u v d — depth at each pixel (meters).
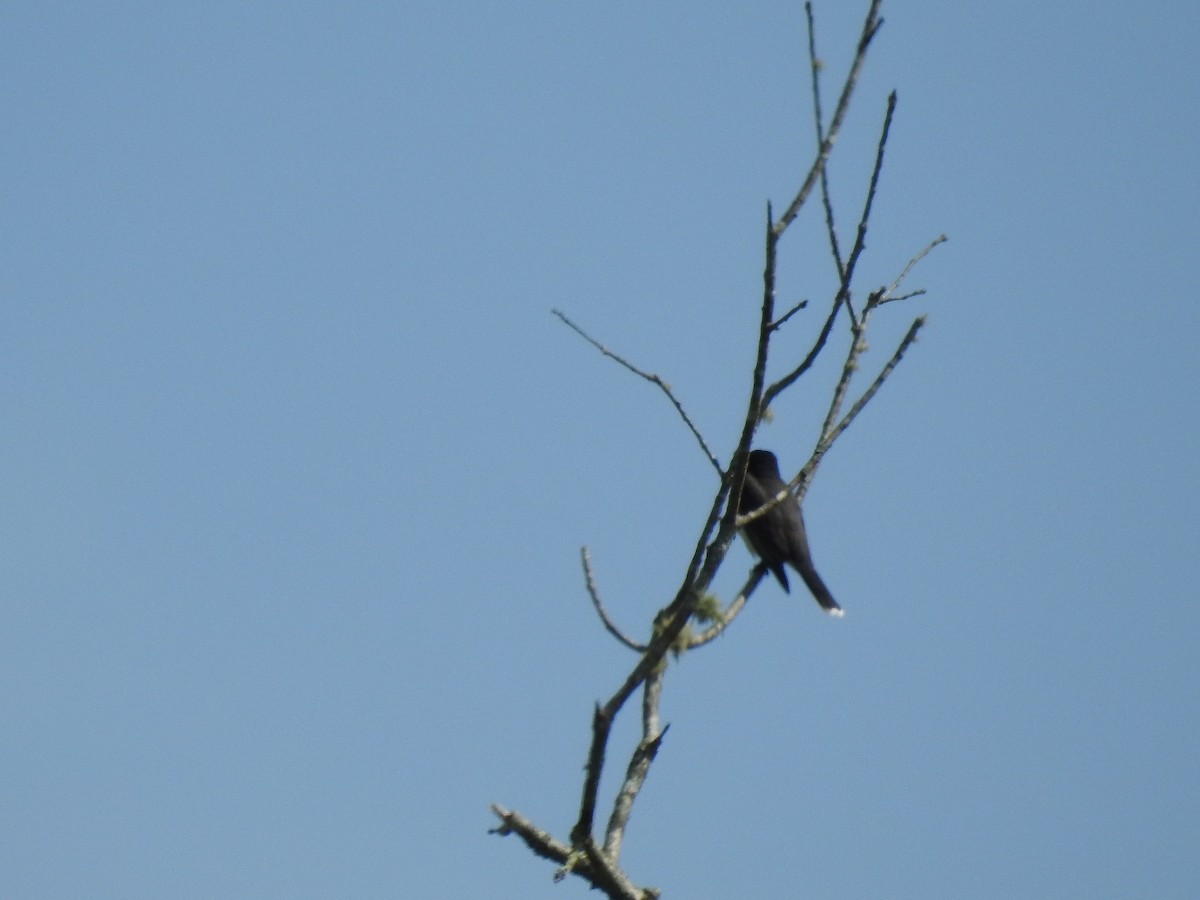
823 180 10.45
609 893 11.24
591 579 11.39
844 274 10.45
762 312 10.18
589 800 10.86
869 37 10.21
